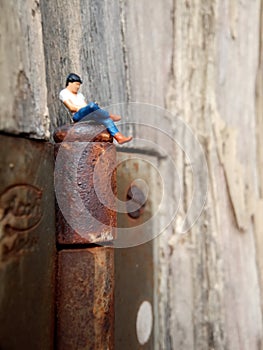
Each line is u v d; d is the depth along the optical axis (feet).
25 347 1.73
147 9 2.64
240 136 2.81
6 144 1.67
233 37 2.80
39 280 1.83
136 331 2.44
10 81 1.72
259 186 2.84
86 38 2.39
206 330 2.66
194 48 2.72
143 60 2.61
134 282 2.44
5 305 1.64
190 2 2.71
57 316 1.94
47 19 2.19
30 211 1.78
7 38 1.73
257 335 2.75
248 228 2.79
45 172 1.89
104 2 2.49
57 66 2.23
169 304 2.64
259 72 2.86
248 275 2.76
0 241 1.63
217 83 2.76
